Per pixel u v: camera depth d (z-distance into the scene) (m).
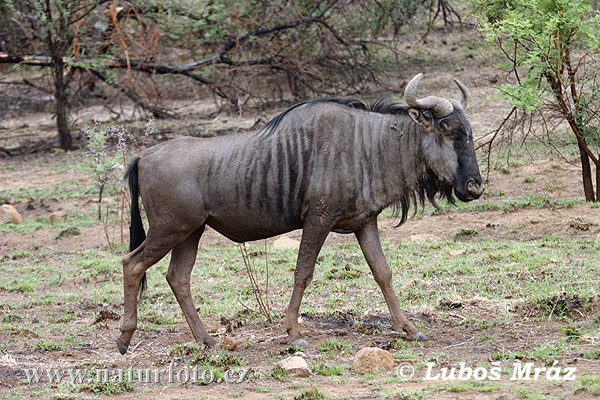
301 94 40.09
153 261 13.39
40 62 37.22
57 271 21.16
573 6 19.58
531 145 28.02
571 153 26.66
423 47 43.81
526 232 20.72
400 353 12.57
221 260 21.00
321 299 16.53
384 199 13.27
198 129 36.69
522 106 20.38
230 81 37.78
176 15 37.50
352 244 21.89
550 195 23.70
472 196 12.89
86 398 11.28
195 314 13.79
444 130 12.90
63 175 32.75
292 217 13.28
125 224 25.64
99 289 19.02
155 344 14.30
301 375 11.73
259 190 13.12
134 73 38.22
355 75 39.78
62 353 13.93
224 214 13.30
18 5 39.34
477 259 18.42
